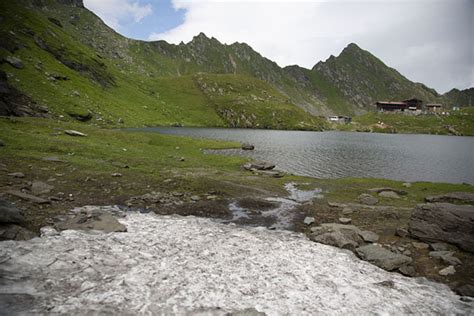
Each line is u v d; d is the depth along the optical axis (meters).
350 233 24.44
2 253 16.98
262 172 52.69
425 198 37.09
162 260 18.41
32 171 36.53
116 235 21.73
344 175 59.12
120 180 38.03
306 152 91.38
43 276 15.33
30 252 17.56
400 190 41.19
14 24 175.00
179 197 34.22
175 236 22.64
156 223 25.41
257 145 105.94
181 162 56.16
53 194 30.22
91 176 37.94
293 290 16.06
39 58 163.00
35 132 58.78
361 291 16.45
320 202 35.78
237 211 31.27
